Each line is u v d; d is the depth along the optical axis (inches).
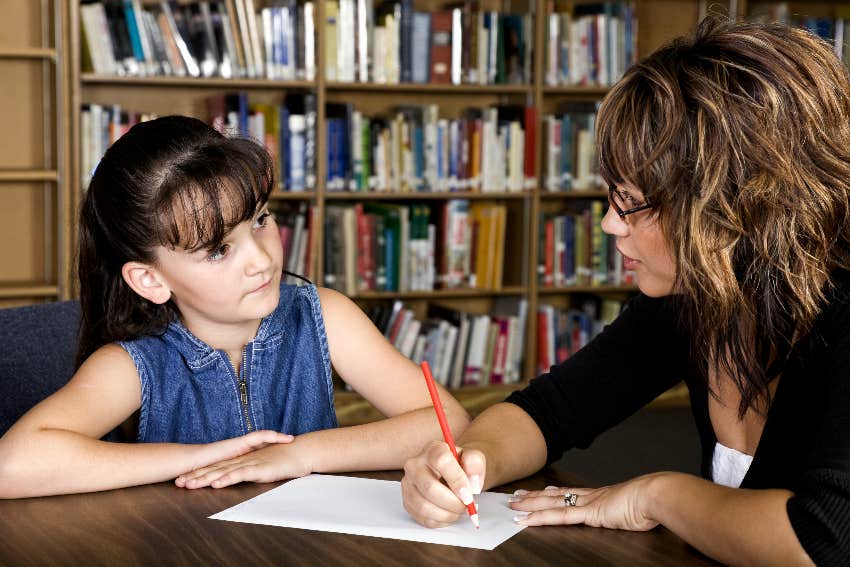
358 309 60.5
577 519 40.9
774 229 38.3
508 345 154.8
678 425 110.4
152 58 134.1
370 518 41.4
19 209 143.2
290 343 58.3
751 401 45.4
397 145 145.7
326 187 142.6
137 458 46.3
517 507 43.1
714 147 38.0
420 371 58.2
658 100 39.1
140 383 53.4
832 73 39.1
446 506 39.9
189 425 54.9
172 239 49.3
